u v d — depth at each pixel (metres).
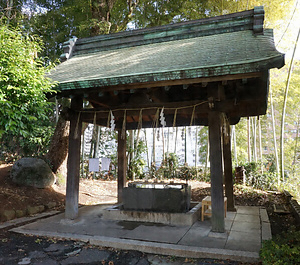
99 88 4.63
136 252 3.75
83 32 10.66
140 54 5.43
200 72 3.71
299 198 9.16
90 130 13.27
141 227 4.77
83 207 6.80
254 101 5.34
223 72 3.60
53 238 4.31
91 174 11.97
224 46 4.59
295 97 13.16
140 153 12.09
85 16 10.60
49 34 11.53
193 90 5.52
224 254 3.42
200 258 3.50
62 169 8.70
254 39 4.59
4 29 4.19
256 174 10.22
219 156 4.29
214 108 4.38
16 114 3.97
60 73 5.44
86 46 6.70
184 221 4.95
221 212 4.19
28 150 10.34
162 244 3.81
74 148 5.28
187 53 4.73
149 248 3.75
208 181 11.89
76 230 4.61
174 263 3.38
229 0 9.94
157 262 3.43
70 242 4.14
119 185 6.84
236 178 10.40
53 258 3.56
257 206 7.02
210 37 5.32
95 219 5.44
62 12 10.91
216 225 4.20
